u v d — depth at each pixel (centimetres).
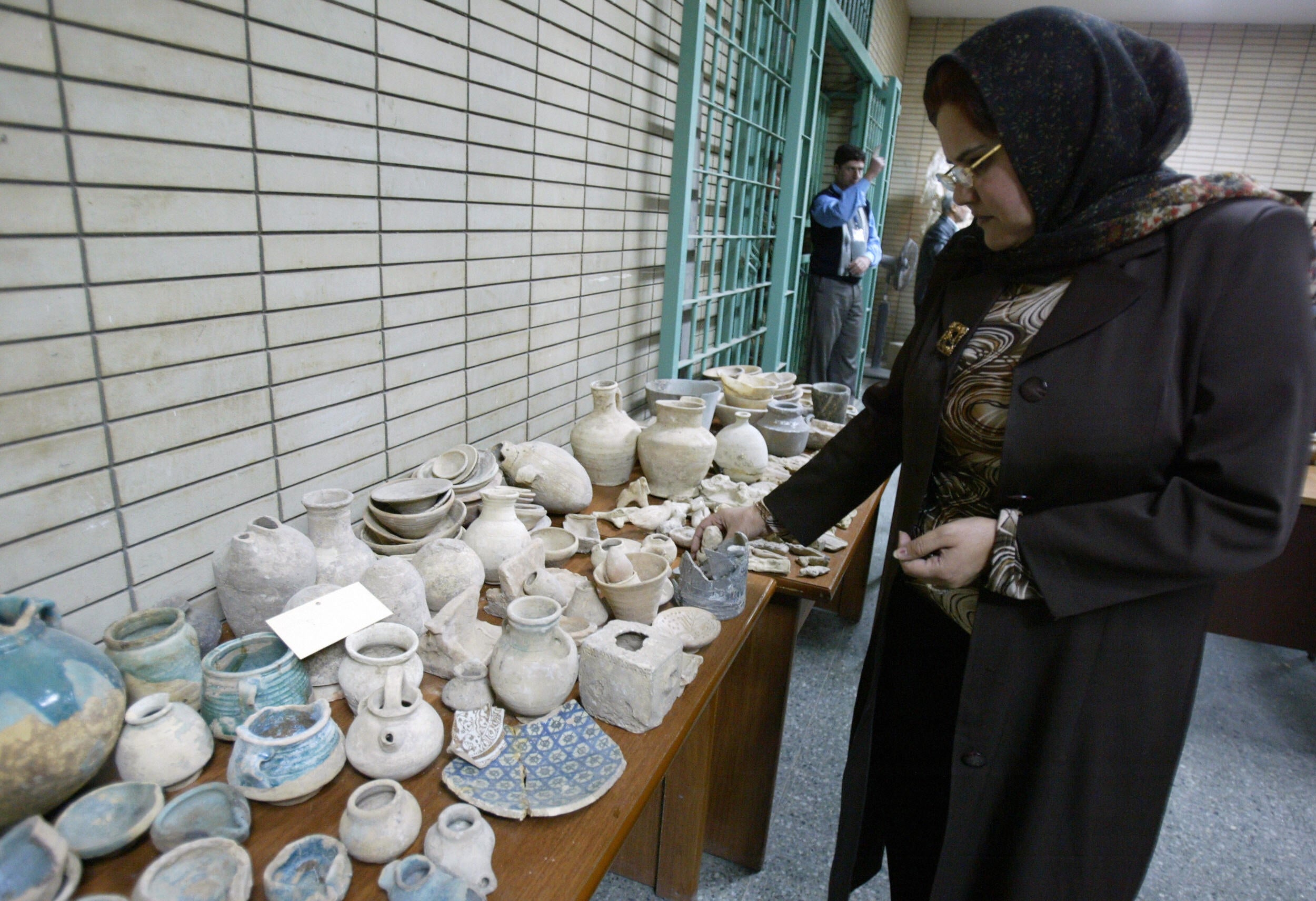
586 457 176
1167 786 93
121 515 94
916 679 128
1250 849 192
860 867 140
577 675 103
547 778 86
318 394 121
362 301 125
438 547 116
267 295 108
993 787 98
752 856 177
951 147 96
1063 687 90
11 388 81
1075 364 86
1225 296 78
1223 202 82
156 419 97
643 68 205
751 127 283
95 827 70
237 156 100
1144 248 85
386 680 89
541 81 160
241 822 75
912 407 109
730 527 136
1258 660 284
